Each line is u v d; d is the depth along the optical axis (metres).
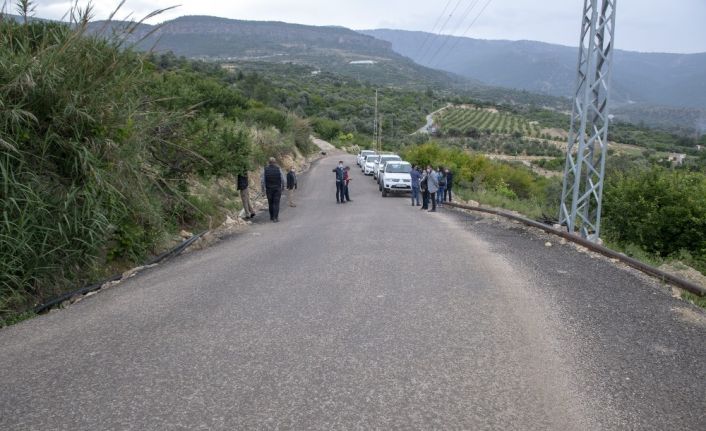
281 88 117.75
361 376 4.41
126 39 8.62
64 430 3.60
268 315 6.14
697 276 10.18
